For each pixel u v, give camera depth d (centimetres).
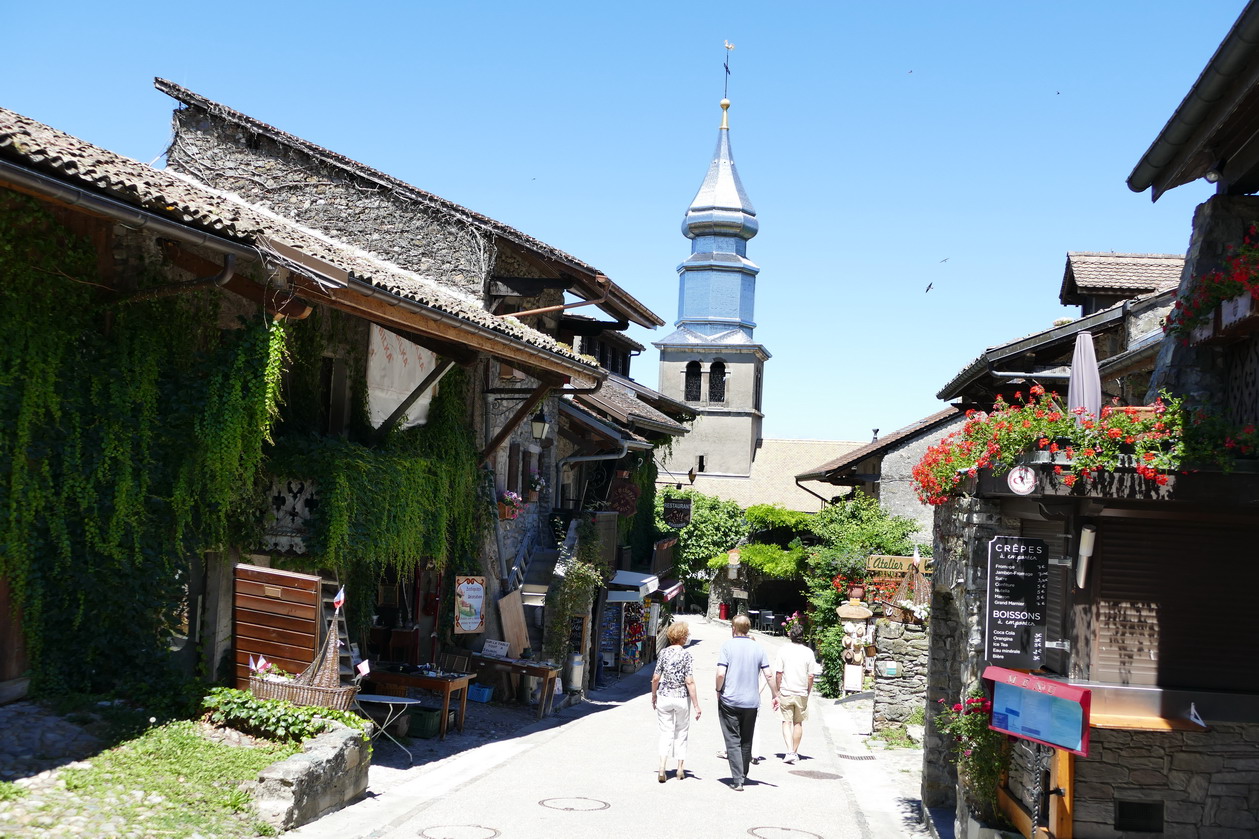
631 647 2834
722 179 6469
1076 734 847
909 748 1739
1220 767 910
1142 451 854
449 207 1964
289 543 1265
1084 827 911
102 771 889
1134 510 887
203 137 2034
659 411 3978
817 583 2753
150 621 1076
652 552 3631
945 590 1191
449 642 1823
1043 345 1739
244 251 1061
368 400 1518
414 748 1398
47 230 990
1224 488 852
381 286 1227
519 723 1714
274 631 1164
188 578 1120
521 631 1989
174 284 1051
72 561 1021
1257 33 773
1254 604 893
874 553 2712
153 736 991
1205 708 871
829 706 2258
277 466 1264
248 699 1084
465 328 1435
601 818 1069
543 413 2381
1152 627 892
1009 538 938
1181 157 991
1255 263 855
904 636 1831
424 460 1493
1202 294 945
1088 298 2144
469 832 977
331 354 1452
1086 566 895
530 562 2253
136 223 949
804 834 1080
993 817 1038
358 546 1312
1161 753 912
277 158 2016
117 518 1038
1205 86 863
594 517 2598
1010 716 915
